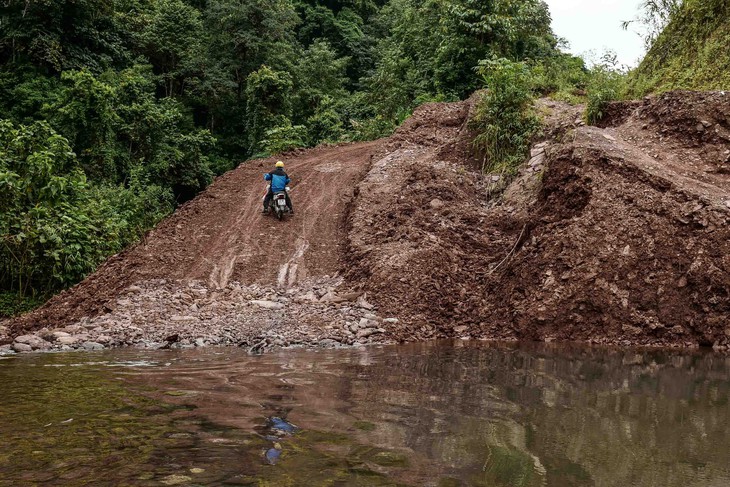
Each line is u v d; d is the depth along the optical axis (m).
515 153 11.89
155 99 28.39
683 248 6.58
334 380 4.08
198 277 9.69
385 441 2.55
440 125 15.06
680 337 6.11
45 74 21.42
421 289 8.03
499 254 8.70
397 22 30.81
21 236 9.61
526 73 12.86
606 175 7.68
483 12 18.19
